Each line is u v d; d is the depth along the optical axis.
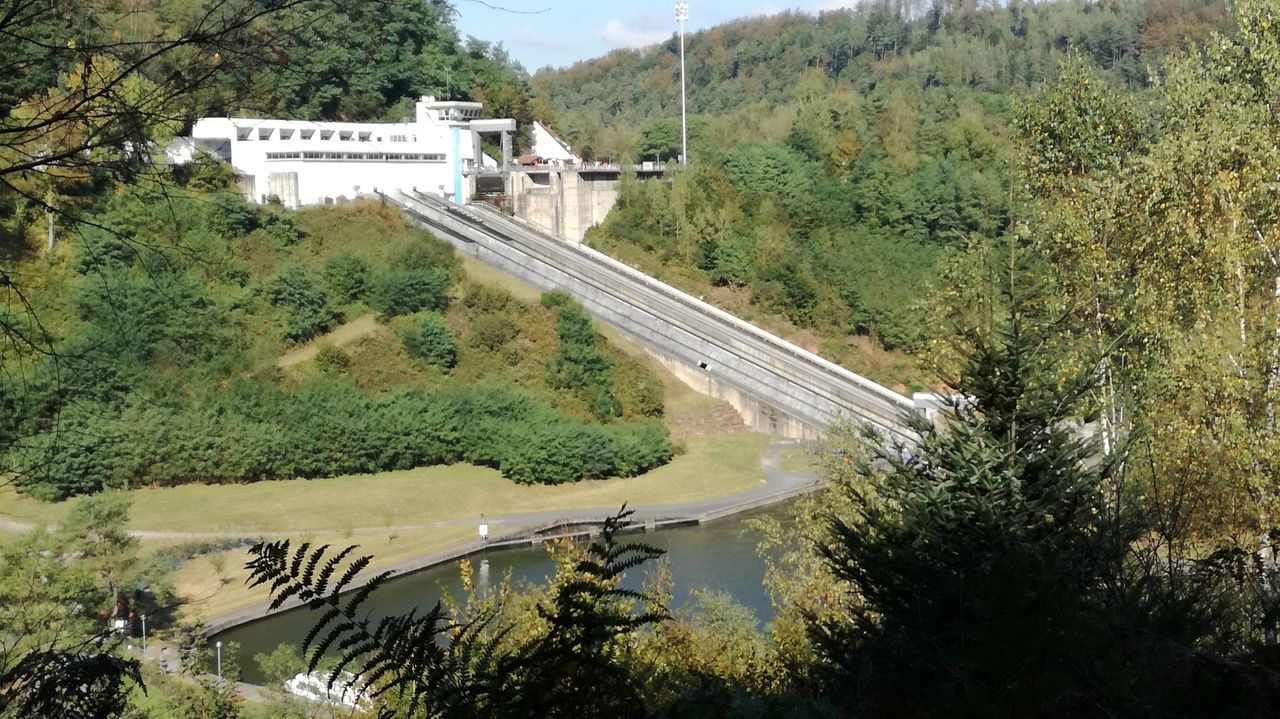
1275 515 21.41
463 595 59.19
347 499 76.88
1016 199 43.22
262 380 83.81
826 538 25.95
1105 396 23.64
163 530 68.06
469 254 118.38
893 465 17.50
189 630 36.78
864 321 120.19
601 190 141.62
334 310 96.88
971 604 11.22
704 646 20.53
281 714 28.44
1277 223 32.66
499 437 85.12
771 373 99.44
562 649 7.59
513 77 181.00
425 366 93.88
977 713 9.75
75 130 9.24
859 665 13.20
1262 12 38.88
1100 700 9.06
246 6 8.62
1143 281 32.28
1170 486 21.47
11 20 8.49
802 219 138.38
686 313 112.75
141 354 75.00
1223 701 8.68
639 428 89.88
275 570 7.48
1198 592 11.09
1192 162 33.66
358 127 129.75
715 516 76.62
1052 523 15.55
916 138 150.00
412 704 7.57
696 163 148.00
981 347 17.19
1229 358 27.70
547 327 100.69
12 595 26.66
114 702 9.58
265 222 104.38
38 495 62.28
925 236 133.12
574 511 78.31
